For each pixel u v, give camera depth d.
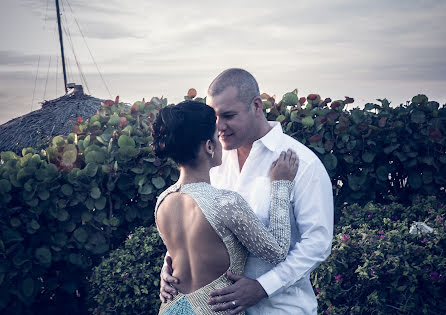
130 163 4.44
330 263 3.25
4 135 10.38
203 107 1.93
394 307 3.12
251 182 2.27
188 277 1.93
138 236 4.06
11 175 4.04
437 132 4.45
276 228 1.98
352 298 3.25
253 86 2.23
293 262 2.02
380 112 4.68
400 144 4.64
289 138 2.28
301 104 4.82
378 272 3.08
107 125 4.90
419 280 3.18
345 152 4.68
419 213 4.02
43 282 4.30
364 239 3.35
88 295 4.23
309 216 2.09
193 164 1.94
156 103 5.17
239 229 1.82
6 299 4.02
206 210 1.82
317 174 2.12
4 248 3.98
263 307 2.13
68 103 10.78
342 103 4.82
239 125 2.19
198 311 1.88
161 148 1.92
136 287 3.67
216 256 1.86
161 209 2.01
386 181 4.83
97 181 4.35
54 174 4.14
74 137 4.66
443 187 4.75
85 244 4.32
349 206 4.30
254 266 2.12
